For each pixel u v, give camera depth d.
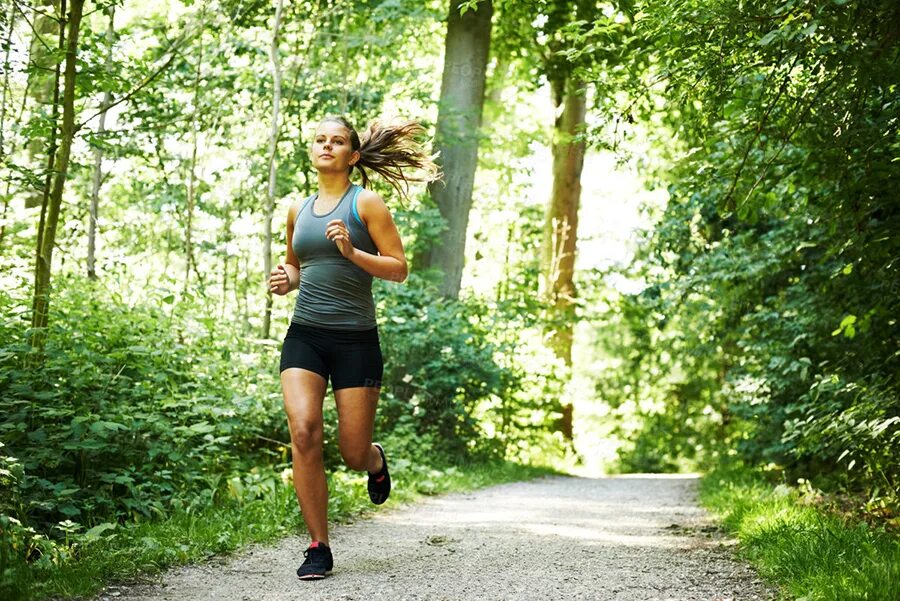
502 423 15.11
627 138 5.58
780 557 4.35
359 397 4.24
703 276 9.76
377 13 11.04
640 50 5.28
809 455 9.62
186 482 5.79
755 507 6.46
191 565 4.30
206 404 6.58
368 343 4.29
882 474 6.30
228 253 11.76
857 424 6.00
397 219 12.25
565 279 19.06
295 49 11.48
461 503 7.98
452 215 13.52
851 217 5.88
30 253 7.68
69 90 5.53
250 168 11.66
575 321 17.89
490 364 12.55
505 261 21.50
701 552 5.14
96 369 5.81
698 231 10.75
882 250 5.75
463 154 13.55
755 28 4.59
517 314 14.08
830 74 4.95
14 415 5.14
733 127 5.89
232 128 11.91
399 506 7.37
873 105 5.25
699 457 23.88
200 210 11.47
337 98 11.82
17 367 5.50
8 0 5.66
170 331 7.13
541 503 8.28
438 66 17.81
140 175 12.16
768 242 8.98
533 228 21.89
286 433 8.13
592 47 5.73
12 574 3.40
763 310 9.67
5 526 3.79
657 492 10.22
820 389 6.60
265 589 3.84
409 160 4.78
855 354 7.12
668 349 21.69
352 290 4.25
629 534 5.98
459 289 13.73
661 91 5.54
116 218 12.32
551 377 15.27
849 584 3.61
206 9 8.77
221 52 10.70
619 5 5.49
